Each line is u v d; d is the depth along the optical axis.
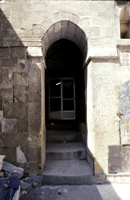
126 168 3.64
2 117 3.59
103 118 3.67
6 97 3.62
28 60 3.67
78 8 3.81
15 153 3.56
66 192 3.24
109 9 3.84
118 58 3.77
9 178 2.88
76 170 3.77
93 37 3.77
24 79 3.64
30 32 3.70
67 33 4.47
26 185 3.08
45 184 3.54
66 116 6.82
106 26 3.80
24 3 3.74
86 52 4.15
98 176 3.58
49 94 6.84
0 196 2.60
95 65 3.73
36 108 3.62
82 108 6.29
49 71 6.78
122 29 4.14
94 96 3.69
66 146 4.88
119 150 3.64
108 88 3.71
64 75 6.83
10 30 3.68
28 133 3.59
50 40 4.46
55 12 3.76
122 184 3.55
